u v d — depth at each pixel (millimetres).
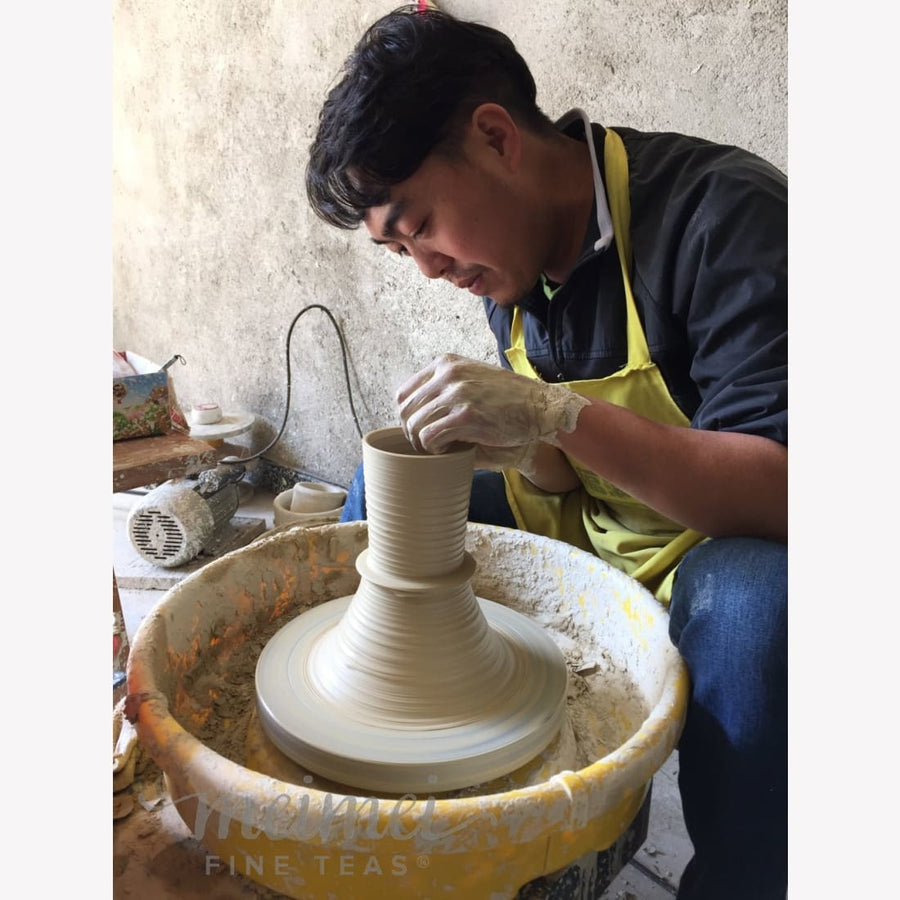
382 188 940
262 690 938
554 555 1228
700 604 864
